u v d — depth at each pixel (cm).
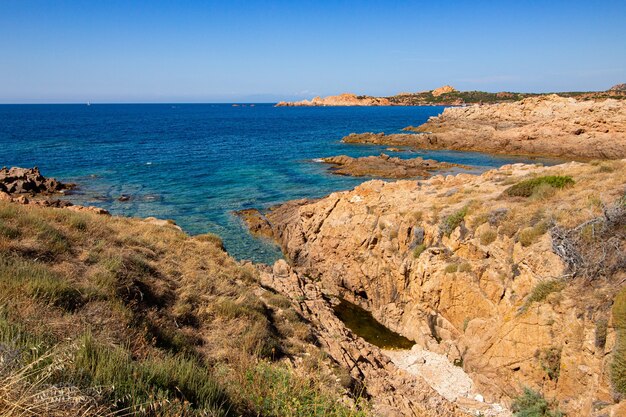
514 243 1453
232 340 976
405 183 2620
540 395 1118
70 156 6588
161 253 1477
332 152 7281
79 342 508
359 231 2256
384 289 2012
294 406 614
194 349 884
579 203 1428
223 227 3350
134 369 497
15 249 988
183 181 4959
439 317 1670
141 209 3759
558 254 1228
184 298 1118
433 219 1906
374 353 1469
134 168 5719
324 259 2461
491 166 5647
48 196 4044
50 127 12081
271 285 1855
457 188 2278
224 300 1190
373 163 5594
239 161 6378
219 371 741
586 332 1031
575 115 7475
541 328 1168
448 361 1501
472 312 1532
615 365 909
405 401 1117
